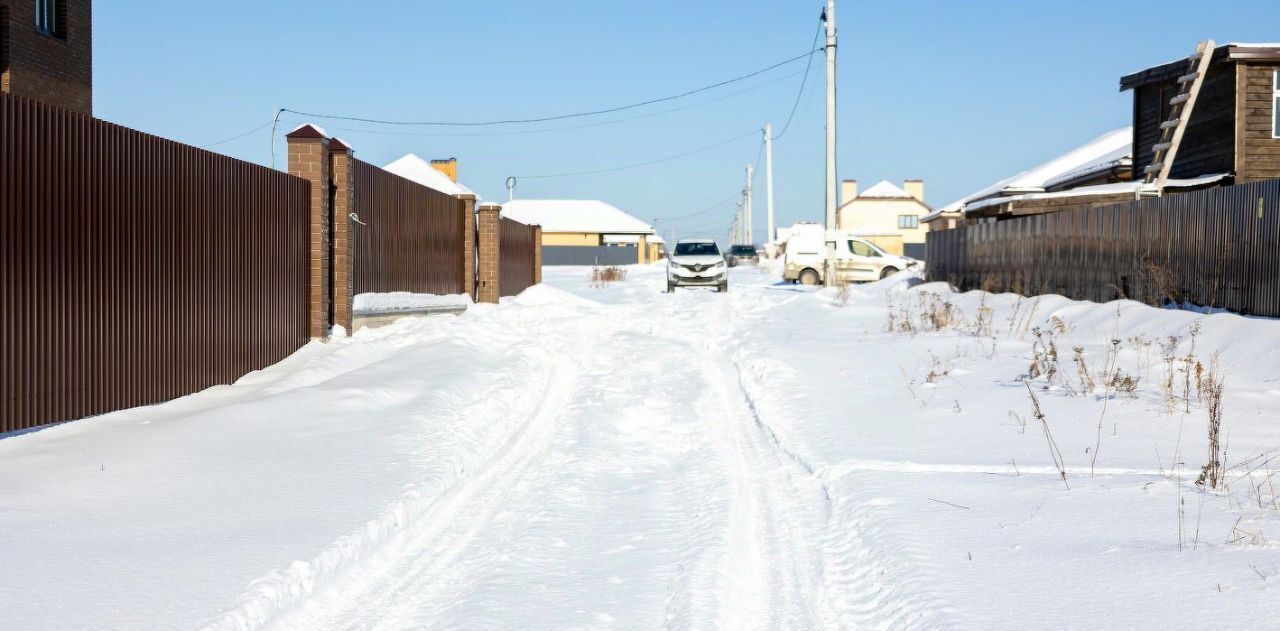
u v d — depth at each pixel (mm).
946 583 4598
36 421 7742
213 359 10453
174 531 5410
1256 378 9984
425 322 16797
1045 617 4113
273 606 4477
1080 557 4863
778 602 4801
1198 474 6531
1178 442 7559
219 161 10555
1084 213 17531
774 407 9836
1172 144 21469
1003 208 23234
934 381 10930
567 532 5938
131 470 6656
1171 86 24469
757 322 18922
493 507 6641
